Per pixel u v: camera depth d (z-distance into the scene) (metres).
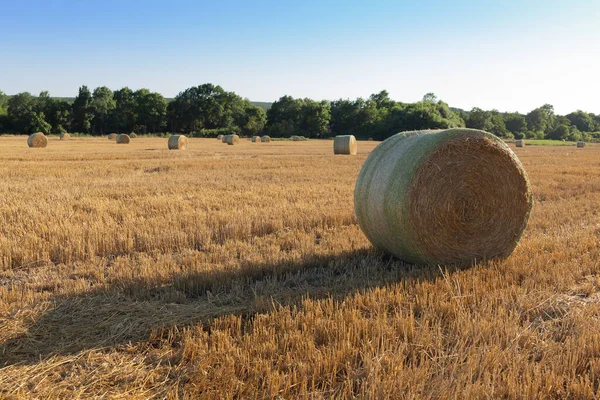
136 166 20.52
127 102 100.31
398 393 3.41
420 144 6.69
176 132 104.69
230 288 5.94
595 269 6.34
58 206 10.20
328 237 8.23
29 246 7.26
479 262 6.74
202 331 4.50
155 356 4.05
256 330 4.36
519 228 7.04
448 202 6.58
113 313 4.95
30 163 21.52
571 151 42.88
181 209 10.43
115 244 7.54
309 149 40.22
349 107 105.81
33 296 5.46
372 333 4.32
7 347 4.24
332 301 5.00
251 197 12.10
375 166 7.27
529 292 5.44
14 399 3.42
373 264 6.91
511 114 132.88
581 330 4.39
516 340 4.23
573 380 3.57
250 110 106.00
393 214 6.66
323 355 3.93
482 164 6.72
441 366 3.82
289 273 6.41
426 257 6.63
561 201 11.98
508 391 3.43
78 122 94.31
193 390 3.52
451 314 4.84
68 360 3.99
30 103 90.25
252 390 3.50
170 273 6.31
